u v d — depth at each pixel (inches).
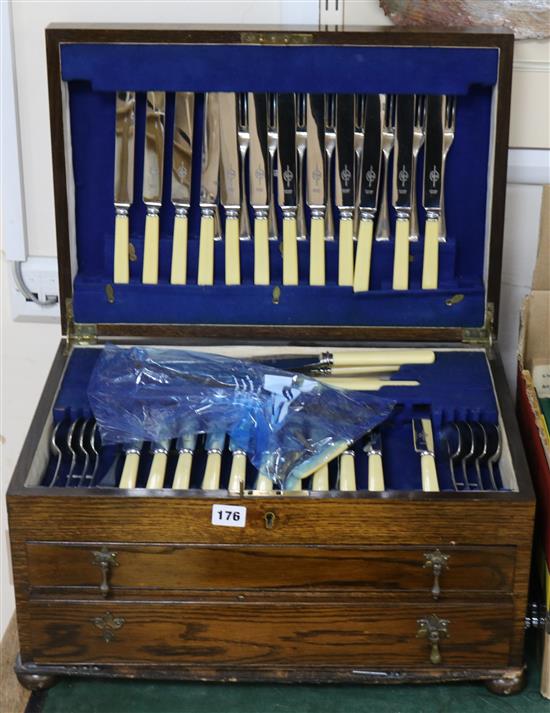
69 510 44.8
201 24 52.7
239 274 53.7
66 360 53.2
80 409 50.6
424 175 52.6
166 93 51.9
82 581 46.4
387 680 47.6
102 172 53.0
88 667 48.1
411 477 49.3
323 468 48.4
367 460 50.0
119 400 50.6
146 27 50.8
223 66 50.2
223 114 52.0
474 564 45.6
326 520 44.8
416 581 46.1
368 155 52.7
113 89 50.5
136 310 53.7
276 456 48.3
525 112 55.8
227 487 48.8
